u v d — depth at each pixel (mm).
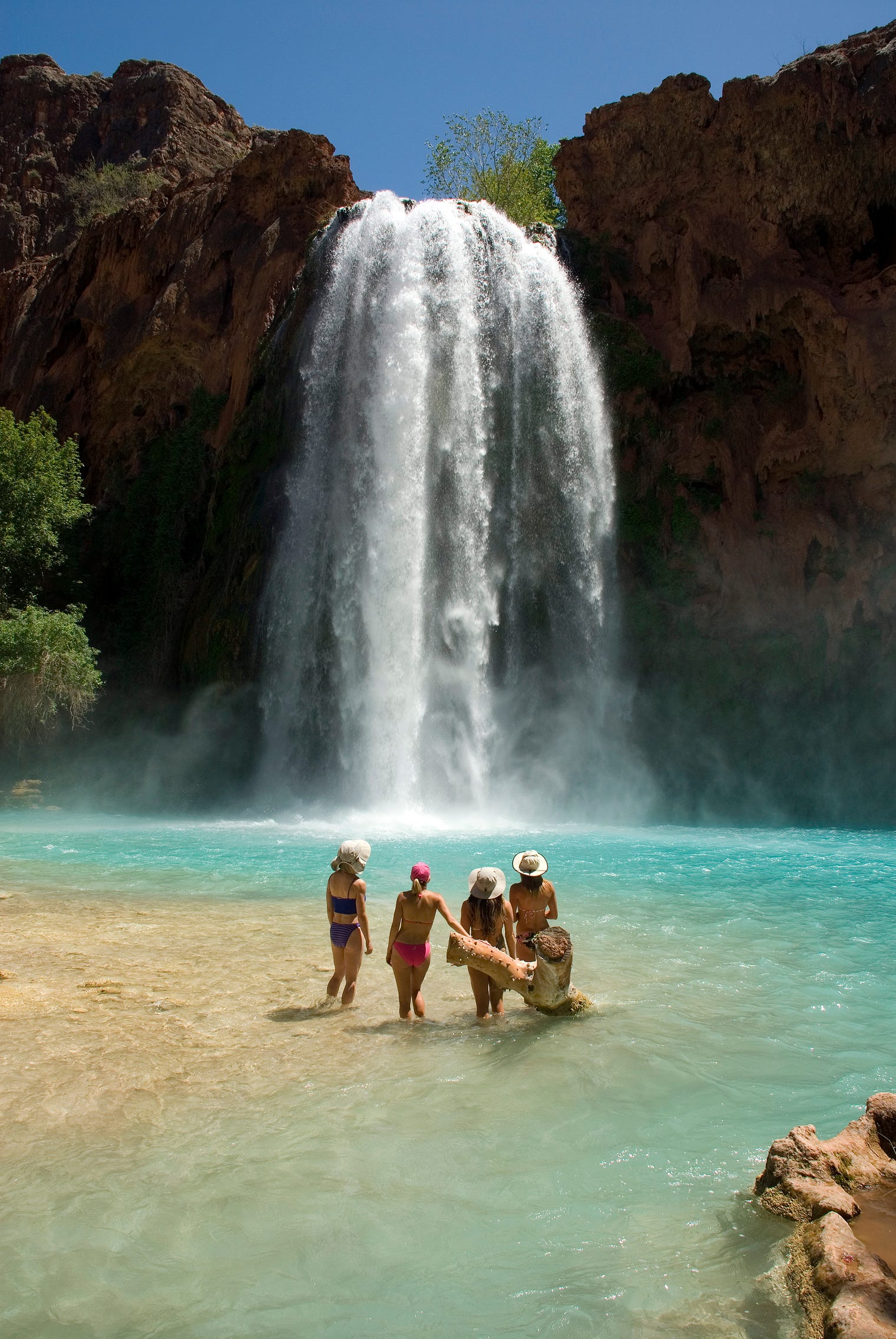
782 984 6660
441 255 24000
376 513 23375
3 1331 2787
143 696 26922
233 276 28797
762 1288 2979
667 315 25250
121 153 50562
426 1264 3150
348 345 24188
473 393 23922
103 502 30672
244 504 25312
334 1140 4051
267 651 23984
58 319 33500
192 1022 5691
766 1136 4121
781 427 25188
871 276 24406
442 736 23219
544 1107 4418
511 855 14344
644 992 6406
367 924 6262
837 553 24656
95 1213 3441
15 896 10234
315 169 28375
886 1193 3523
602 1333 2771
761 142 23734
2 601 26562
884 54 22438
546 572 24406
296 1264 3150
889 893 10969
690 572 25234
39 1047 5184
